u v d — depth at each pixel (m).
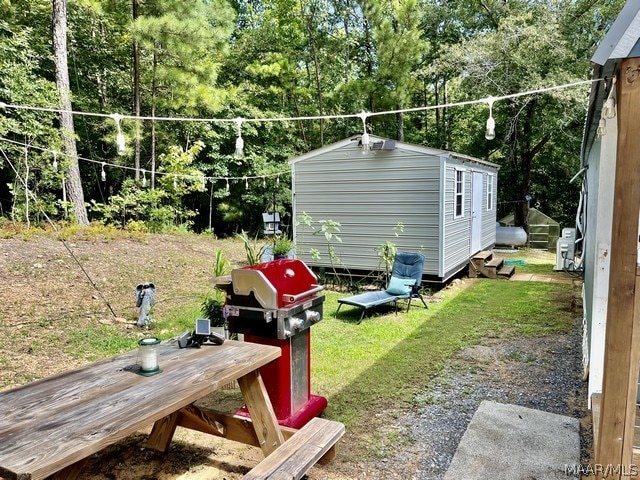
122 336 4.64
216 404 3.30
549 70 10.80
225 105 13.55
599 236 2.99
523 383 3.54
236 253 9.68
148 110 12.56
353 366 3.93
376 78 13.04
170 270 7.53
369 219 7.62
